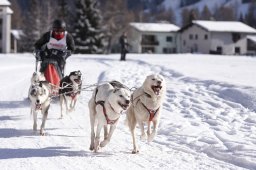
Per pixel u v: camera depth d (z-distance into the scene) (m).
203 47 75.00
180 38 82.38
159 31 82.25
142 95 7.23
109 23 72.50
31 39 74.12
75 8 58.72
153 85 7.06
